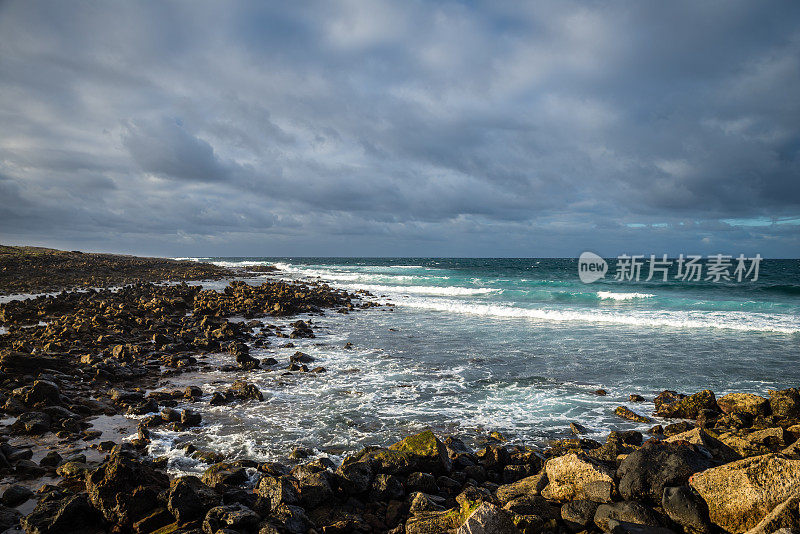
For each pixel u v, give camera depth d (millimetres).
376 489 6645
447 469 7520
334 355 17188
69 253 74938
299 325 23969
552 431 9906
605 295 36000
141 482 6203
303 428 9781
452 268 96500
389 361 16219
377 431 9703
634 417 10656
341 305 34156
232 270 82500
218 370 14742
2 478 6945
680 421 10531
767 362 15703
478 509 5043
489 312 29797
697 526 5328
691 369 14930
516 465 7785
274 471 7258
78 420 9773
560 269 93312
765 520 4742
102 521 5723
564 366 15453
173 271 65188
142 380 13398
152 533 5395
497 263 143000
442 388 12953
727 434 8703
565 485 6469
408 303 34812
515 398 12125
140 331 20422
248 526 5449
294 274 74500
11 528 5578
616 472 6340
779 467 5129
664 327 22891
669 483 5816
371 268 94875
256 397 11891
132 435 9070
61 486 6664
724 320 24109
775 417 10117
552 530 5648
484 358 16656
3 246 71000
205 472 7117
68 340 17156
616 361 16094
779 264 117188
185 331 20391
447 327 23766
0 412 9672
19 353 12570
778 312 27547
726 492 5305
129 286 39500
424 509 6191
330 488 6477
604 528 5547
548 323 24891
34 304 25156
